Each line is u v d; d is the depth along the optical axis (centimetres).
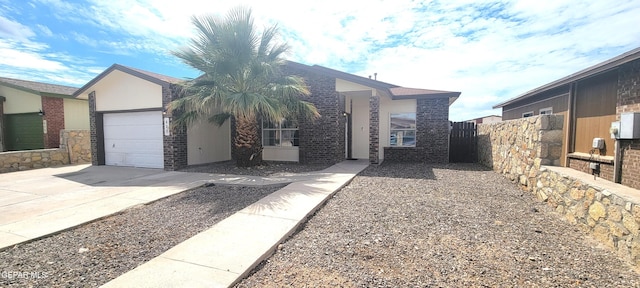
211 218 448
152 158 1023
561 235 369
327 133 1068
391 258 302
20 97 1372
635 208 285
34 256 321
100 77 1030
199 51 848
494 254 311
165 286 244
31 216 455
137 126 1048
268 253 313
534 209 478
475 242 344
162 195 588
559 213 455
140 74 966
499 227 395
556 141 536
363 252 317
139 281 253
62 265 300
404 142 1220
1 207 508
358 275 268
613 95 655
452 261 295
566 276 266
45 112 1327
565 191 439
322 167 977
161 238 372
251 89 909
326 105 1064
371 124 1038
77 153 1234
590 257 306
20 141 1402
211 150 1116
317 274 271
